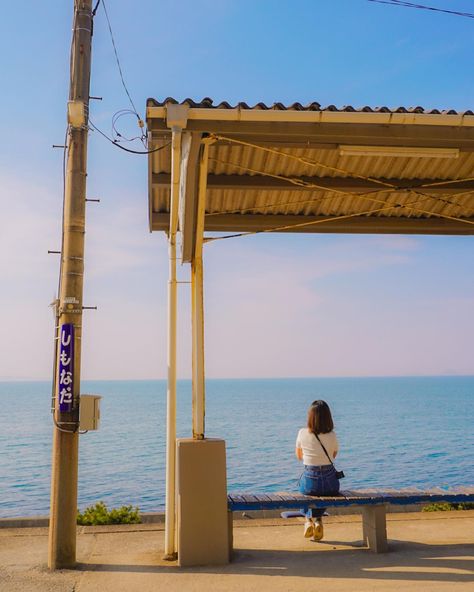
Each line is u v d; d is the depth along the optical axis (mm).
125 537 7664
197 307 7012
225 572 6055
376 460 57844
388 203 7977
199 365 6867
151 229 8117
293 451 63531
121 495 38375
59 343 6465
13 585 5703
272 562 6383
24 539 7555
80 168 6738
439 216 8836
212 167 7414
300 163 7391
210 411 140875
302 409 146875
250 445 70125
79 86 6816
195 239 7012
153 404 180500
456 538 7367
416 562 6309
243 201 8164
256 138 6168
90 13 6992
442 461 56969
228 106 5926
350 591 5422
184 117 5590
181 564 6277
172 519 6664
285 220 8445
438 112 6105
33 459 60344
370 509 6832
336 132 5785
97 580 5848
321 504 6664
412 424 104562
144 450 66688
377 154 6348
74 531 6340
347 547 6973
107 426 101688
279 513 9102
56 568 6211
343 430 93188
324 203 8328
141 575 5988
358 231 8672
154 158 7133
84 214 6727
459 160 7512
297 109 5957
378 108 5988
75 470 6379
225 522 6395
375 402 183875
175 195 6648
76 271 6566
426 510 9570
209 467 6430
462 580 5688
